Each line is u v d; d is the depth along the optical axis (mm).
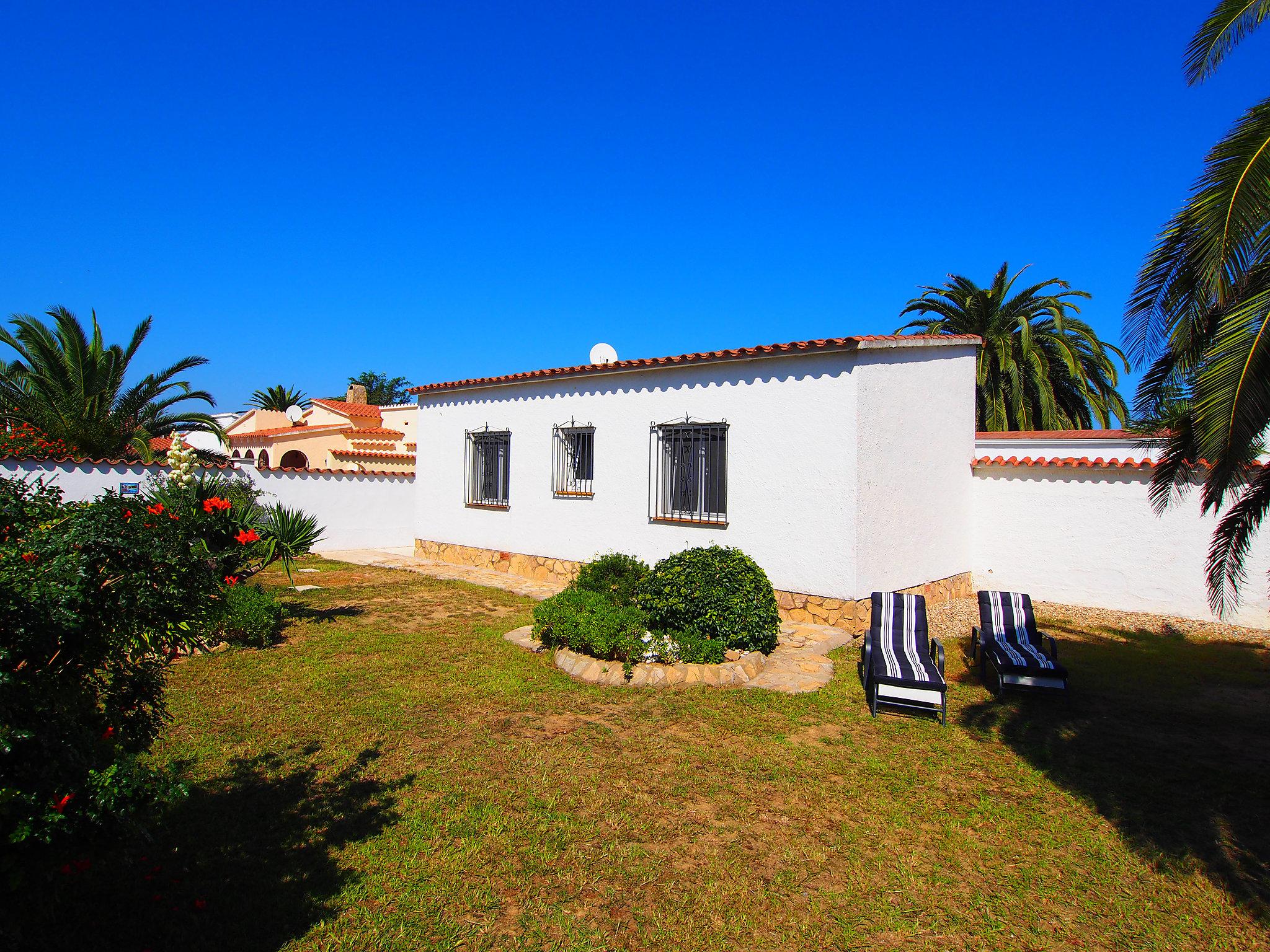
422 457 16922
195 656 8148
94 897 3707
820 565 9891
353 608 11172
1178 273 5227
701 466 11406
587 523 12984
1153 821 4922
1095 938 3725
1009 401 21484
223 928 3529
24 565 2871
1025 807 5094
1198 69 5516
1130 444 11734
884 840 4617
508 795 5027
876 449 9953
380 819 4645
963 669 8609
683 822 4746
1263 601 10297
